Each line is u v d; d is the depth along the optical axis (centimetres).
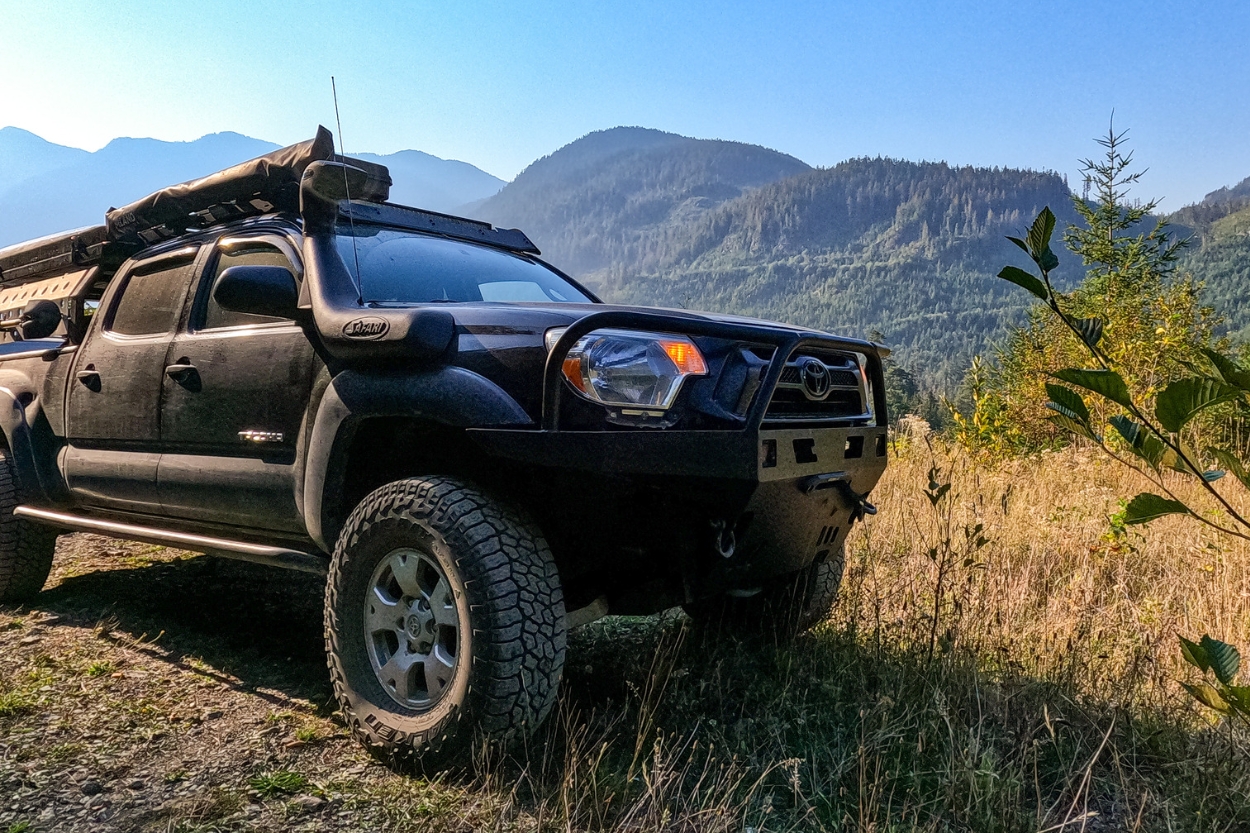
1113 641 353
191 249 387
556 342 247
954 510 576
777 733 271
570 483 255
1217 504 611
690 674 321
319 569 301
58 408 423
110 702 311
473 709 238
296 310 301
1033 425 1247
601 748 247
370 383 275
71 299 440
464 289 347
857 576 421
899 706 287
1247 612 379
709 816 226
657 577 276
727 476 249
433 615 255
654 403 250
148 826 227
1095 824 233
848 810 236
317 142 338
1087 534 520
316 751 272
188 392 346
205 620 414
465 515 247
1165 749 263
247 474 320
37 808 237
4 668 345
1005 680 300
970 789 233
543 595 246
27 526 428
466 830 223
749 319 296
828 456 284
